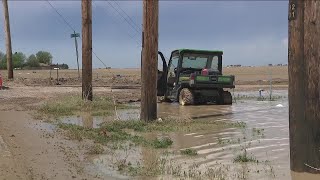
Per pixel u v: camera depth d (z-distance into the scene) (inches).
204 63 920.3
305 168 320.5
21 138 462.0
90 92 821.9
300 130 318.7
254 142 449.4
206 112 732.0
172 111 748.6
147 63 581.3
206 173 327.3
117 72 2746.1
